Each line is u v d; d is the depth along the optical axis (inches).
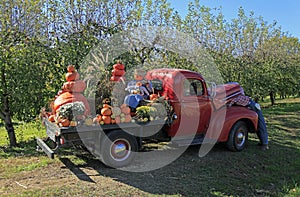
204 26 486.6
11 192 174.6
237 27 536.4
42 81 284.0
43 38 308.8
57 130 200.5
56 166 223.3
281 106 636.7
